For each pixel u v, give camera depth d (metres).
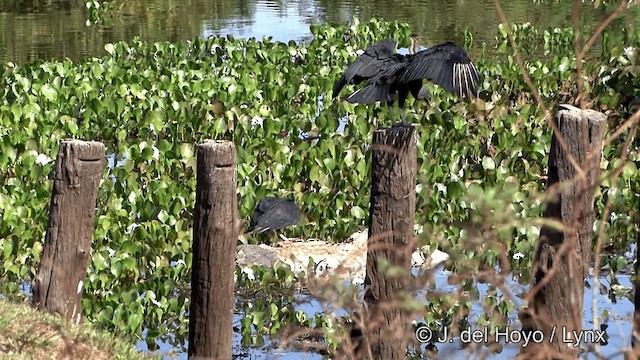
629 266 14.39
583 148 8.44
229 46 27.59
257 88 22.81
